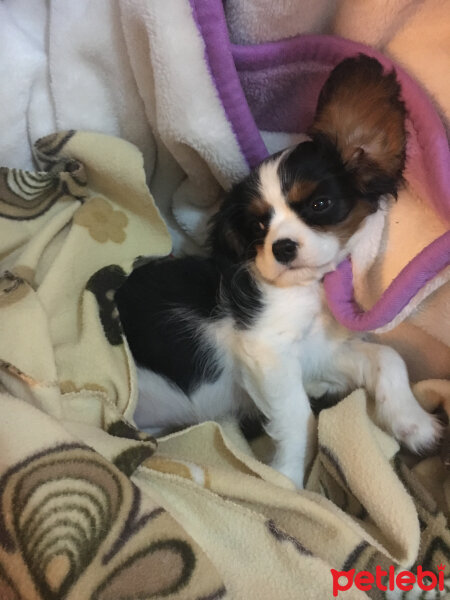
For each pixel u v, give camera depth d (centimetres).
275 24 38
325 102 38
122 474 31
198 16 36
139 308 43
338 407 38
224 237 43
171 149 42
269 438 45
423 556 34
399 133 36
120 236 43
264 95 41
